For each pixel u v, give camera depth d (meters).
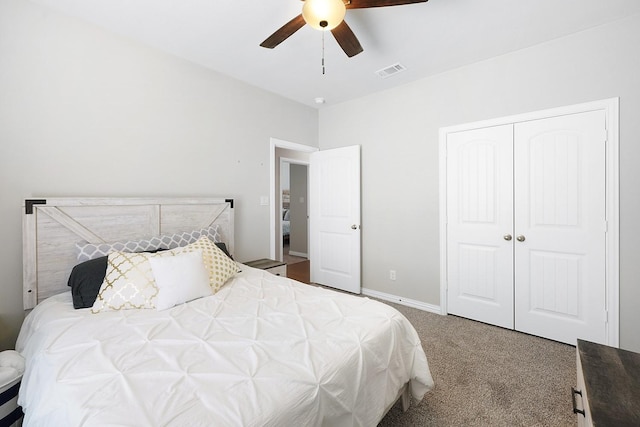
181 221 2.46
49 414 0.83
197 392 0.85
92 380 0.91
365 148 3.49
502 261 2.56
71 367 0.98
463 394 1.68
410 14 1.93
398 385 1.34
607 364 1.10
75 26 1.96
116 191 2.17
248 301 1.65
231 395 0.85
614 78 2.04
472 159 2.70
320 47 2.35
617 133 2.03
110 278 1.64
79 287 1.62
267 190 3.29
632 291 2.01
